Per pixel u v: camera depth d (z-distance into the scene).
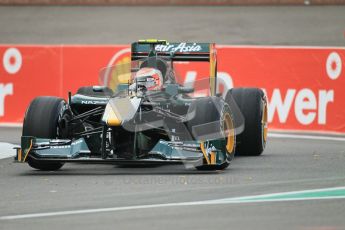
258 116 41.84
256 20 89.81
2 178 34.84
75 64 56.19
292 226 25.28
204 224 25.59
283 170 36.62
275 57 53.53
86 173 36.22
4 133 51.78
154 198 29.80
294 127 53.38
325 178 34.19
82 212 27.50
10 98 56.66
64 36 85.81
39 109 36.47
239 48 54.09
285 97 53.47
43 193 31.06
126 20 91.69
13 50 56.66
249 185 32.41
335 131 52.66
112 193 30.83
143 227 25.22
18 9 98.31
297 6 96.00
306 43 80.19
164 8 97.69
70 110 38.34
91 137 36.25
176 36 83.69
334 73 52.53
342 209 27.75
